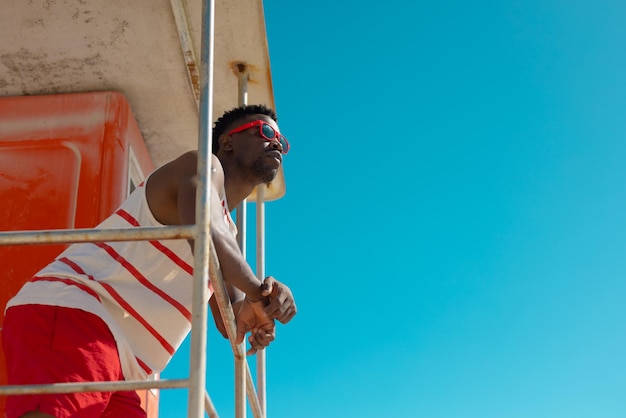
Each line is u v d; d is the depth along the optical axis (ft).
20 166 13.09
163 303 7.45
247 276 7.09
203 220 5.81
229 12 12.14
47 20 12.35
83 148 13.24
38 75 13.51
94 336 6.78
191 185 7.16
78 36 12.71
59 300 6.84
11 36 12.62
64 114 13.57
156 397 15.23
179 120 14.66
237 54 12.98
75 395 6.28
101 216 12.66
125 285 7.35
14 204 12.74
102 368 6.68
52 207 12.72
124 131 13.55
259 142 8.95
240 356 8.34
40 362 6.45
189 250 7.55
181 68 13.34
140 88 13.84
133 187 14.39
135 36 12.71
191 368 5.44
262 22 12.31
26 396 6.18
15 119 13.55
